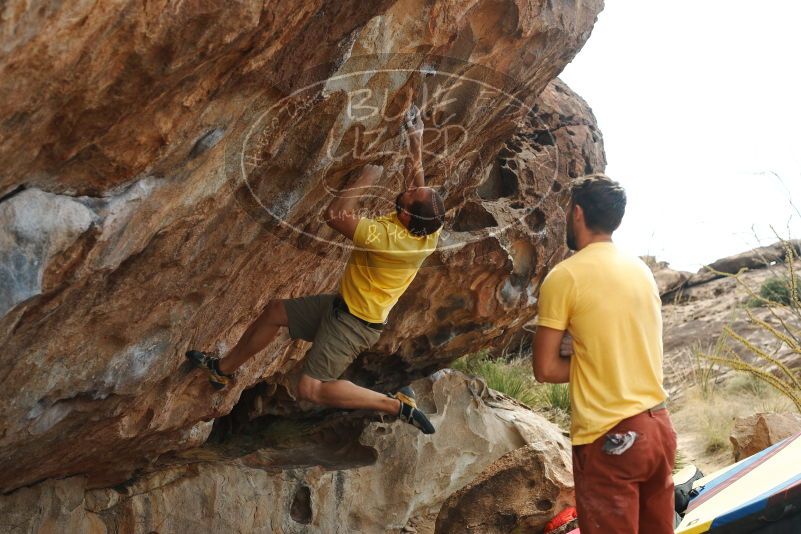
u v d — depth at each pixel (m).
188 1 1.92
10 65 1.74
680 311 12.21
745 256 13.16
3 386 2.81
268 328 3.88
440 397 6.41
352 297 3.76
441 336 6.00
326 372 3.87
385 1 2.55
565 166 5.97
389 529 5.91
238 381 4.34
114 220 2.36
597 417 3.15
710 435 7.88
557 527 5.67
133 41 1.92
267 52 2.29
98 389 3.25
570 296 3.21
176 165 2.46
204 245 2.99
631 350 3.19
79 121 2.05
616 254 3.30
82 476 4.41
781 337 7.60
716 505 4.08
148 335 3.27
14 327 2.43
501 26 3.42
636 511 3.14
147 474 4.91
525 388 8.69
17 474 3.78
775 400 8.52
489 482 5.76
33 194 2.15
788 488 3.67
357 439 6.10
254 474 5.38
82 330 2.88
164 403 3.96
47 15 1.70
